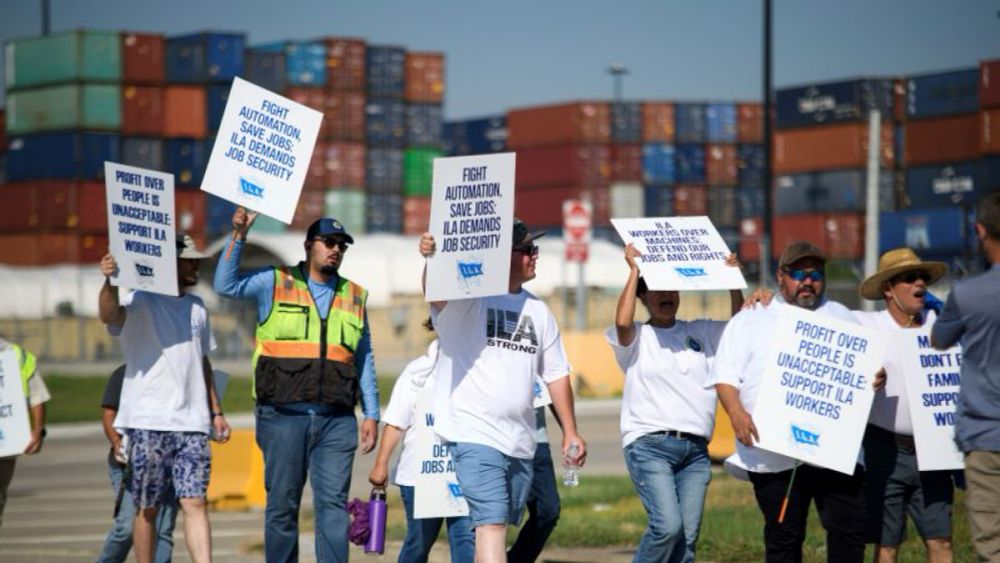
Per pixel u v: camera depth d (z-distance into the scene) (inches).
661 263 1036.5
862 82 6855.3
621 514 1699.1
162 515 1131.3
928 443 1003.3
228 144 1093.8
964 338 906.7
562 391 1002.1
